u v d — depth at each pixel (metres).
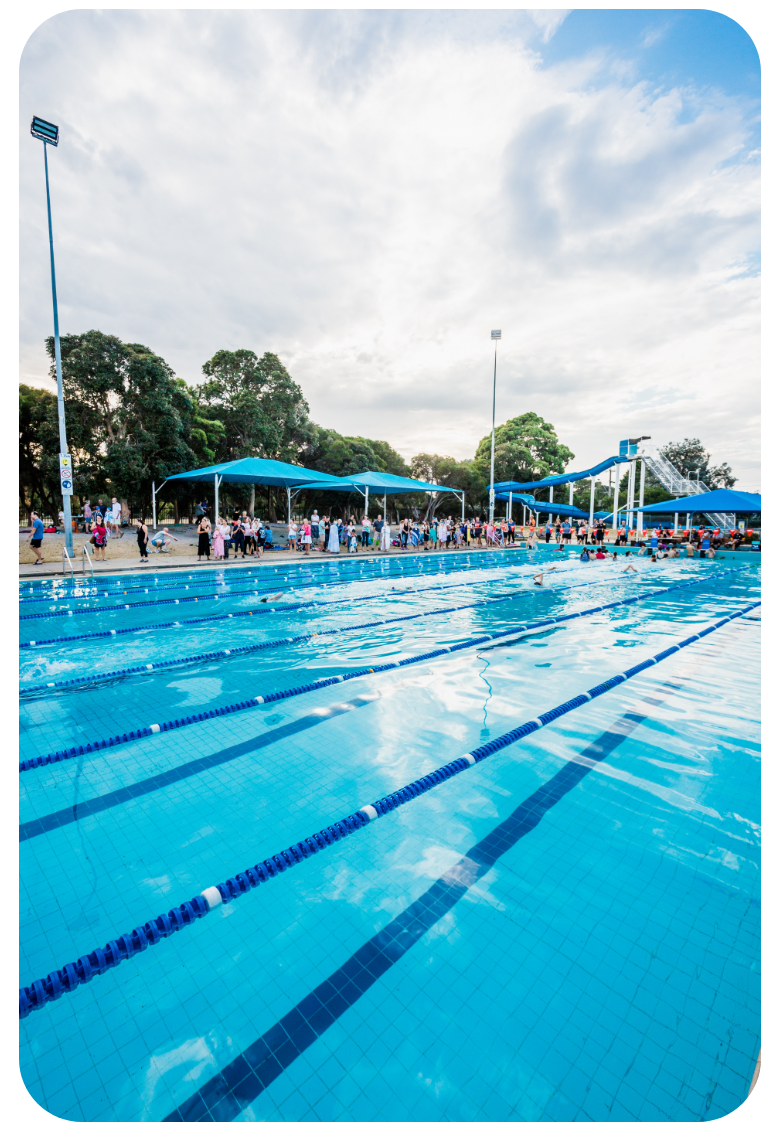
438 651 5.77
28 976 1.75
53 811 2.70
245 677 4.85
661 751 3.38
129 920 2.00
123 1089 1.41
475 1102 1.37
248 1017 1.62
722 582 11.68
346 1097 1.39
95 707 4.09
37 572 11.03
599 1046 1.51
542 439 42.47
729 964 1.79
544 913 2.02
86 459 22.30
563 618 7.62
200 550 14.66
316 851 2.39
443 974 1.75
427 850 2.40
